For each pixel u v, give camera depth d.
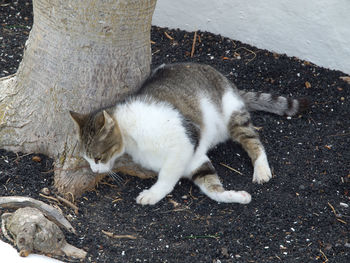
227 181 3.29
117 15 3.08
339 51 3.68
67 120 3.18
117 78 3.17
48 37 3.13
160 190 3.20
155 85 3.24
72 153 3.19
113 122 3.13
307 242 3.09
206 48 3.81
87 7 3.05
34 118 3.21
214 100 3.36
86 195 3.20
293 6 3.68
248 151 3.37
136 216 3.15
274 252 3.06
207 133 3.32
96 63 3.13
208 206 3.20
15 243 2.98
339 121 3.52
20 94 3.22
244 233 3.11
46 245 2.97
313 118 3.54
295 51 3.75
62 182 3.18
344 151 3.39
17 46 3.69
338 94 3.62
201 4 3.83
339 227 3.14
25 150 3.24
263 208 3.19
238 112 3.40
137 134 3.18
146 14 3.13
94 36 3.10
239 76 3.68
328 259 3.04
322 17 3.65
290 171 3.32
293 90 3.65
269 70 3.71
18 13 3.91
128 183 3.26
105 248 3.03
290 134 3.47
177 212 3.17
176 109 3.21
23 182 3.16
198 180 3.24
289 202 3.21
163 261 3.01
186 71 3.35
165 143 3.18
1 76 3.50
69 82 3.15
